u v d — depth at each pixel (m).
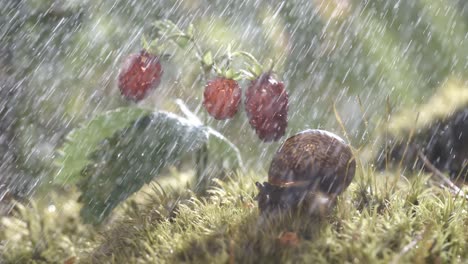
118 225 0.46
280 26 0.62
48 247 0.46
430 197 0.45
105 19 0.57
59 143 0.54
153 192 0.49
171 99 0.57
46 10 0.54
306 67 0.62
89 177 0.45
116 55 0.58
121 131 0.45
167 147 0.45
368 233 0.42
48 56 0.54
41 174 0.52
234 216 0.44
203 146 0.47
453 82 0.62
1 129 0.53
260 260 0.41
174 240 0.43
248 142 0.58
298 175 0.42
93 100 0.58
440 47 0.63
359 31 0.63
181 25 0.60
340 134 0.61
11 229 0.47
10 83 0.53
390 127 0.59
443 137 0.57
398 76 0.62
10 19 0.53
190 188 0.48
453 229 0.42
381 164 0.56
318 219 0.43
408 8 0.63
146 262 0.42
